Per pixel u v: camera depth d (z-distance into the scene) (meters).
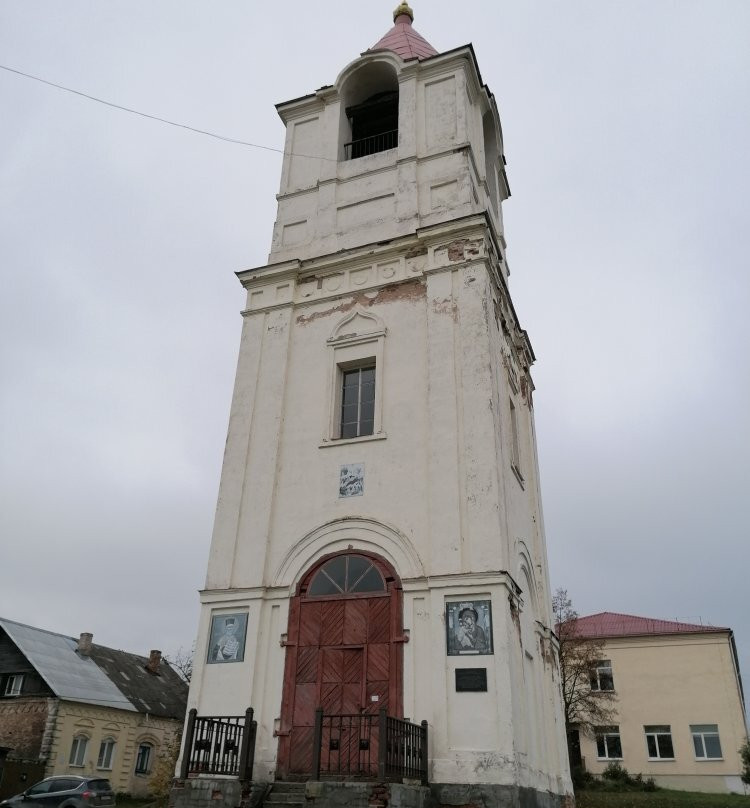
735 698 43.97
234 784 11.65
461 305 16.30
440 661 12.78
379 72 21.73
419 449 15.16
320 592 14.50
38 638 38.66
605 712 43.00
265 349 17.98
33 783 31.12
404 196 18.94
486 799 11.49
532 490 19.88
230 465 16.52
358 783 10.40
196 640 14.72
